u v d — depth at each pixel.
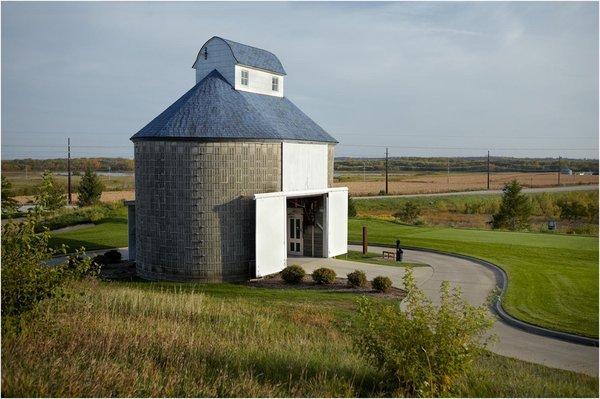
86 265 13.16
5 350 11.14
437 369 11.06
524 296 24.25
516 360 16.28
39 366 10.76
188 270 27.80
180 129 27.64
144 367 11.48
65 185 101.31
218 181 27.73
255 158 28.70
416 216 59.16
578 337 18.56
